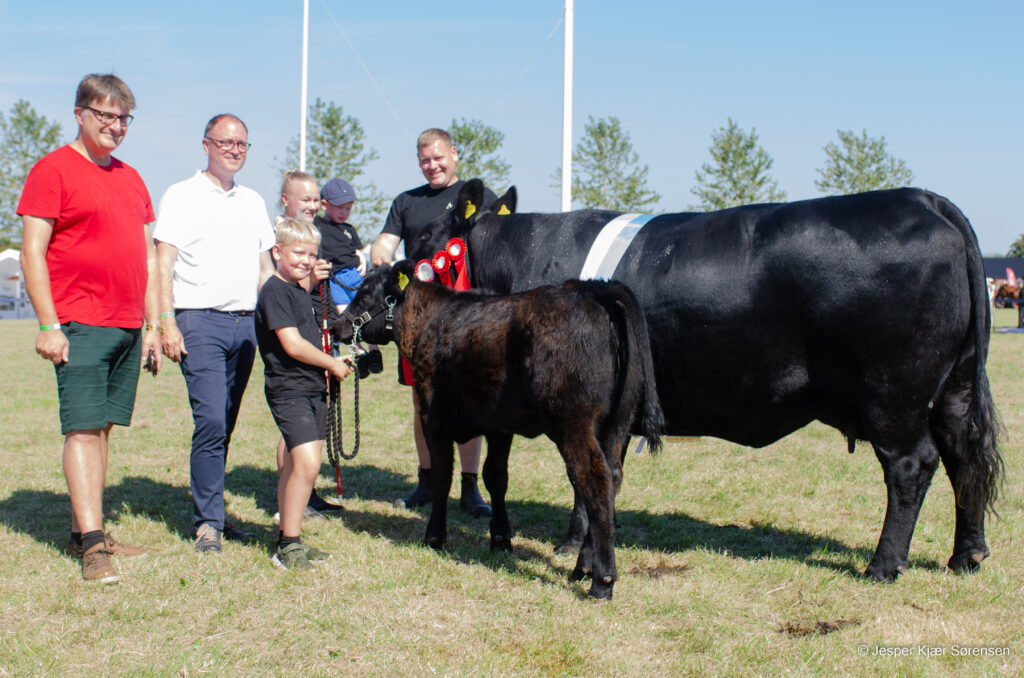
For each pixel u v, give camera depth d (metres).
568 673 3.01
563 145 9.22
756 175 29.98
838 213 3.80
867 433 3.85
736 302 3.91
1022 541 4.46
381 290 4.69
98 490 3.95
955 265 3.68
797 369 3.91
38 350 3.79
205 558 4.16
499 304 3.99
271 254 4.94
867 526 4.93
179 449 6.87
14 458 6.44
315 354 4.08
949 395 3.95
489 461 4.35
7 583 3.73
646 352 3.61
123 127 3.96
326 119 28.11
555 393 3.61
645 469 6.33
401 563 4.13
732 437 4.27
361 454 7.02
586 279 4.03
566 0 9.16
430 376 4.20
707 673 3.02
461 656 3.12
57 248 3.87
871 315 3.67
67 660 3.02
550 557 4.35
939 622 3.42
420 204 5.69
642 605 3.63
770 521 5.02
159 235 4.37
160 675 2.92
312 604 3.58
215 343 4.47
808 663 3.08
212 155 4.54
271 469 6.34
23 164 41.88
